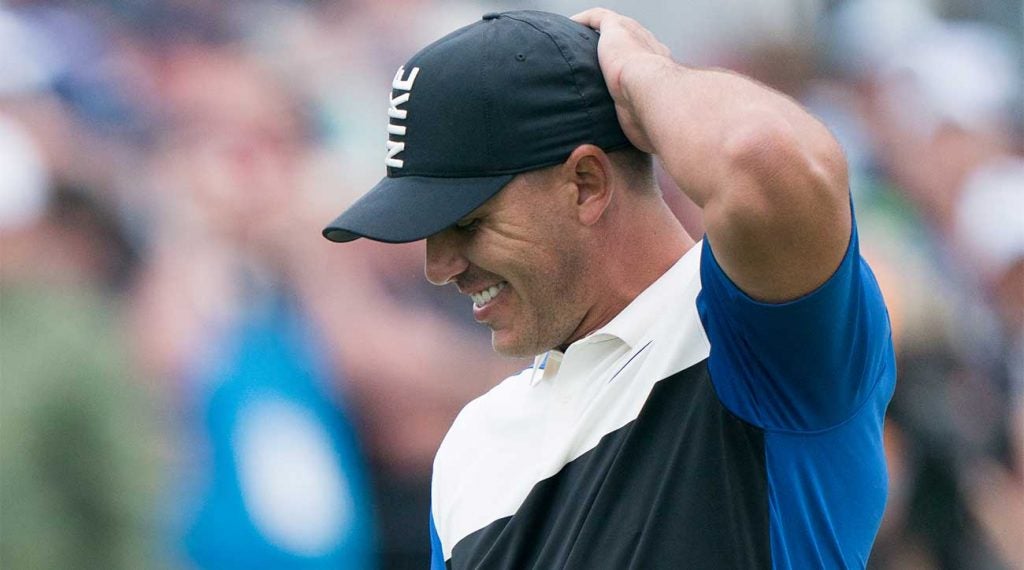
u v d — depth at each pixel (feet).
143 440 41.37
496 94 22.18
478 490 24.30
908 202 57.72
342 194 49.26
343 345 46.70
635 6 58.49
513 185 22.31
